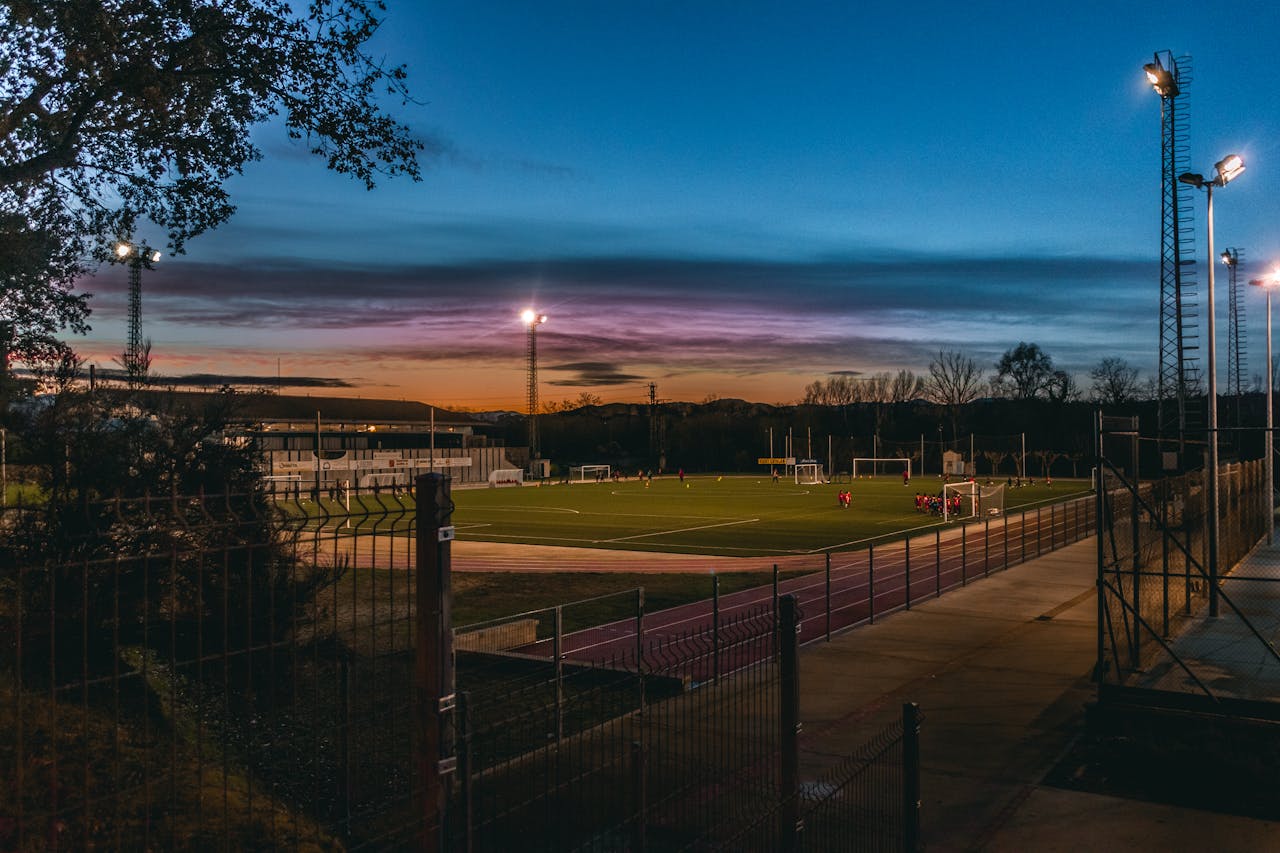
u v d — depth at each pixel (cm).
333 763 835
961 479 10112
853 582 2653
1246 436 5778
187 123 1509
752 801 839
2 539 718
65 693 773
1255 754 1010
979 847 838
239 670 902
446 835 448
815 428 15288
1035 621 1966
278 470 3716
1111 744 1093
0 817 506
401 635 1402
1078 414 13388
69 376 1195
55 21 1301
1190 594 1731
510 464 11200
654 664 1408
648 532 4500
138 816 548
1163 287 3788
